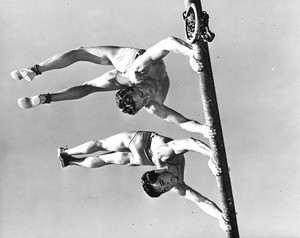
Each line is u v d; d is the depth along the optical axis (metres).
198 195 6.98
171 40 6.39
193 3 5.84
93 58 7.63
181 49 6.27
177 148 6.83
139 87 6.87
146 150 7.22
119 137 7.42
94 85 7.64
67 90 7.62
